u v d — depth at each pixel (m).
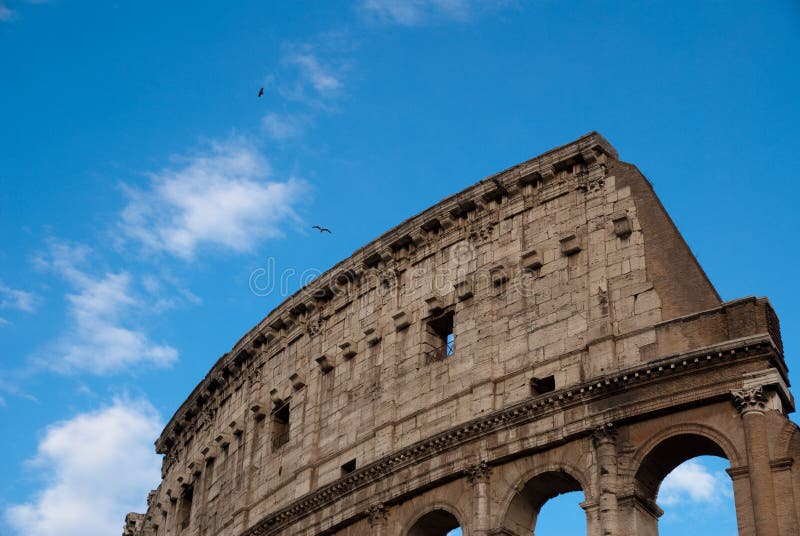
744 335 58.44
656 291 62.25
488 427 63.66
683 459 59.53
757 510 53.97
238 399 85.69
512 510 62.03
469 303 69.62
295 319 81.38
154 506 99.88
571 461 60.59
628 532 57.28
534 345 65.38
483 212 71.75
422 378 69.75
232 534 78.62
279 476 76.75
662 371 58.94
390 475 67.38
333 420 74.38
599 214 66.44
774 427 55.59
